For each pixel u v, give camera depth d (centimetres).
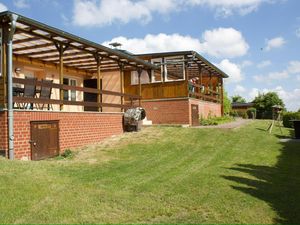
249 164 777
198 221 399
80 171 665
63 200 462
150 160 830
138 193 516
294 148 1016
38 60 1338
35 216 401
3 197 458
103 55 1232
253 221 400
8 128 761
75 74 1605
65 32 926
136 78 1784
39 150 855
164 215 421
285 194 517
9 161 681
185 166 750
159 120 1697
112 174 650
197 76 2436
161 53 1723
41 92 944
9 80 770
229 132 1306
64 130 962
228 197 497
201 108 1902
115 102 1745
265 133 1393
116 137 1210
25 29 851
